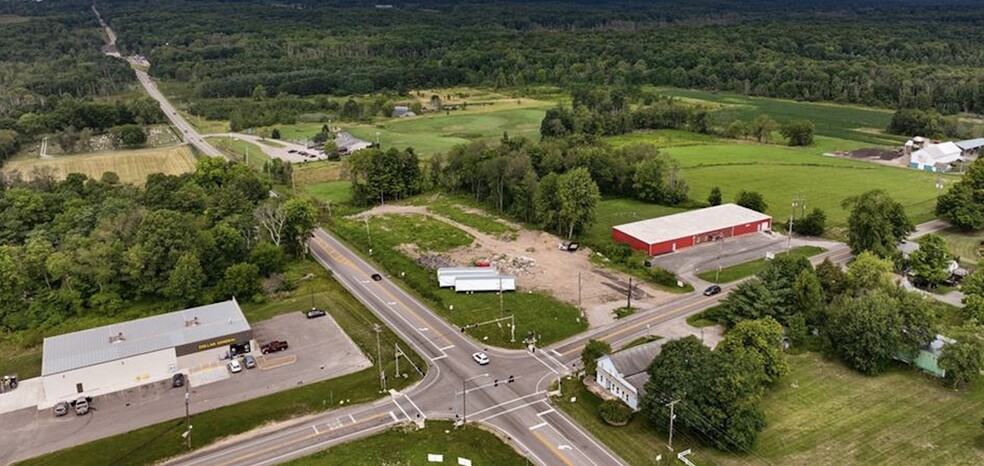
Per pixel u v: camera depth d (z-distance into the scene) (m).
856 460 79.44
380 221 181.25
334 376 101.69
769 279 115.94
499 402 94.31
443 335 115.12
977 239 153.12
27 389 101.00
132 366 101.44
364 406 93.88
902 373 99.00
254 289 130.62
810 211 173.25
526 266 145.50
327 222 181.88
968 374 93.19
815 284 110.69
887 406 90.56
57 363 98.44
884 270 115.00
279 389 98.38
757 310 111.00
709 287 128.75
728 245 154.62
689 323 115.88
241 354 108.94
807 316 109.81
